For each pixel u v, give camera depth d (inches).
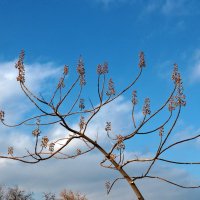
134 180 291.4
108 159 295.1
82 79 303.0
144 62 315.3
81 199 1480.1
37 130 293.4
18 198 2669.8
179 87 294.4
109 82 311.1
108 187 307.0
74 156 307.6
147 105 296.7
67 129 297.1
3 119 298.7
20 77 296.0
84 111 301.1
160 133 290.8
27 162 294.0
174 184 295.3
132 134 295.3
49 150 293.1
